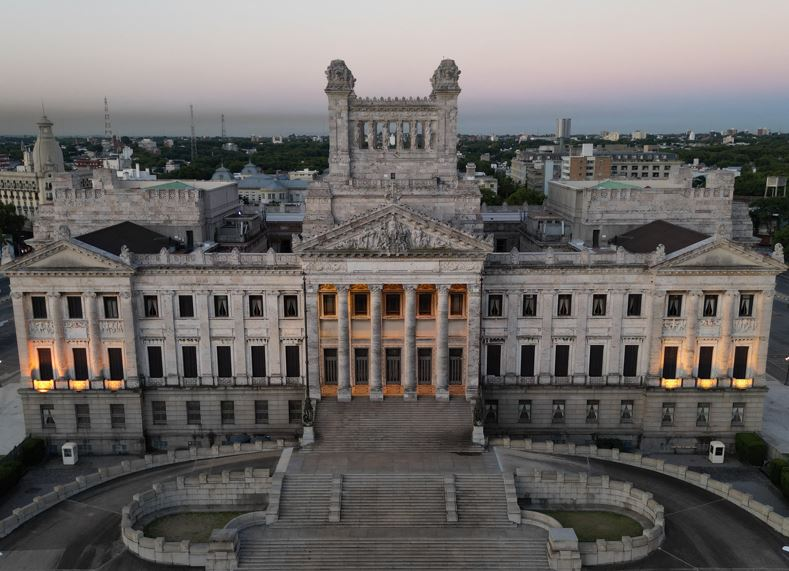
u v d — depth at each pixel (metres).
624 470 80.00
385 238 81.56
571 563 61.91
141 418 88.06
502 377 89.12
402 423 82.25
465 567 62.50
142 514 70.81
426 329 86.50
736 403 88.12
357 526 67.56
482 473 73.06
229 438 89.56
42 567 63.50
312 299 83.69
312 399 85.75
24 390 86.94
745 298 86.44
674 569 62.72
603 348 88.69
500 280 86.69
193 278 86.19
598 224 102.44
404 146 98.38
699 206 103.06
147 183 119.81
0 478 76.12
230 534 63.50
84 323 86.25
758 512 70.94
